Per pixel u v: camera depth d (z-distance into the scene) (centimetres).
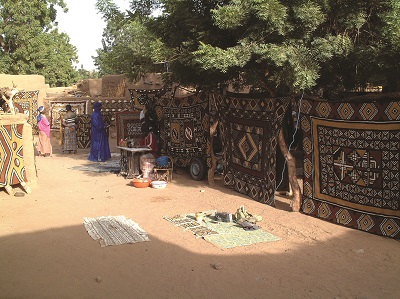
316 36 677
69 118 1559
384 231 611
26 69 3077
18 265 524
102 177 1098
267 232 646
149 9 996
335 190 676
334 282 475
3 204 818
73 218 724
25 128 934
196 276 492
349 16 634
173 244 596
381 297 439
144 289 461
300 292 452
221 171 1059
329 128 674
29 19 3055
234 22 639
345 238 611
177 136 1063
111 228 663
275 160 780
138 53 838
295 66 617
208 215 734
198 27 755
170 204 813
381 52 612
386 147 600
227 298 439
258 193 829
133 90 1271
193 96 1004
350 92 869
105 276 494
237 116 877
